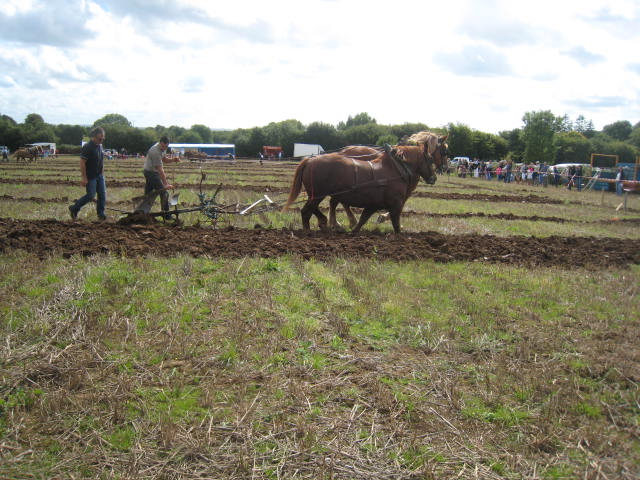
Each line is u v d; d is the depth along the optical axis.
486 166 46.47
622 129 128.38
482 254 9.98
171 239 9.61
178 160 12.04
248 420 3.98
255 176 34.91
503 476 3.54
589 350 5.41
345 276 7.59
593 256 10.19
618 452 3.80
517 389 4.59
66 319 5.48
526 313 6.53
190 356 4.91
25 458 3.50
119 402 4.12
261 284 6.96
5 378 4.36
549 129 55.44
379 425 4.03
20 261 7.52
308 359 4.98
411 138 12.11
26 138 102.88
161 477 3.40
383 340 5.54
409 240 10.70
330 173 10.80
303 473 3.50
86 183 11.09
